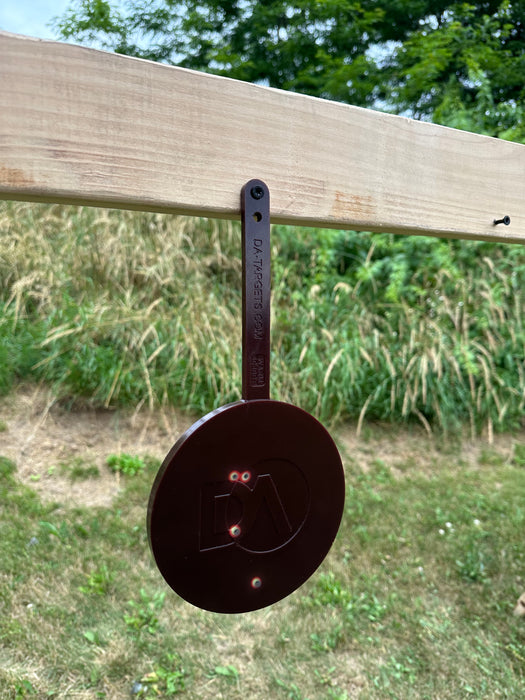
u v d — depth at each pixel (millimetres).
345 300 4242
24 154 654
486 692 1847
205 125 780
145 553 2473
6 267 3934
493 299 4176
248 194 811
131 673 1849
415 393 3691
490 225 1155
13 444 3133
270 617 2158
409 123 1009
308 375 3697
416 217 1035
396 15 6832
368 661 1963
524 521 2863
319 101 892
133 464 3105
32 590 2178
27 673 1809
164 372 3619
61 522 2623
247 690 1816
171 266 4133
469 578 2424
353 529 2744
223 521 770
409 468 3461
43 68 658
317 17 6371
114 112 706
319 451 847
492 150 1141
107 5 5945
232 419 761
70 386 3430
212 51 6293
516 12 6555
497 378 3934
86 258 4012
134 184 728
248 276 813
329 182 913
